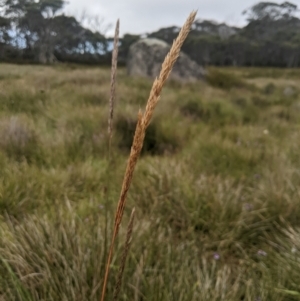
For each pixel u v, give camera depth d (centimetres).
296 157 503
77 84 972
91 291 199
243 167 466
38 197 329
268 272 248
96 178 390
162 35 7038
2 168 360
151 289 205
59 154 449
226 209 325
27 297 189
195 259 255
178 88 1293
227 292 218
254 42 7525
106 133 518
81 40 3934
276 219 324
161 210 330
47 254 218
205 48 7319
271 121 839
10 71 790
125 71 1967
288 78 3750
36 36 1491
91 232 249
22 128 465
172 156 502
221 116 832
